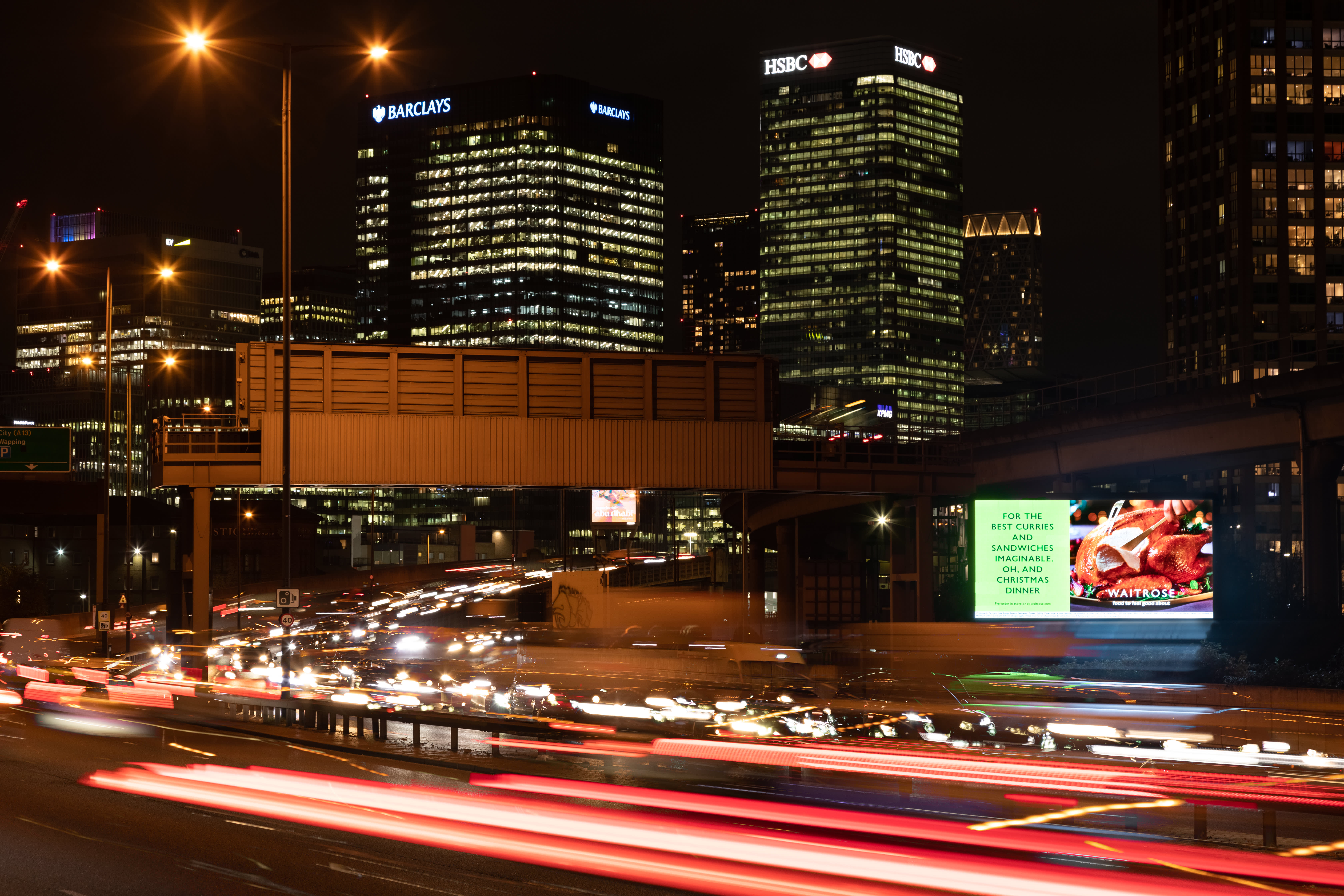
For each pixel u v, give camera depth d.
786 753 34.78
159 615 187.38
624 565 181.00
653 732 41.66
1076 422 92.19
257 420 65.12
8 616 178.75
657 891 17.69
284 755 35.31
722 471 68.94
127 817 24.44
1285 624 72.56
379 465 65.38
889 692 56.41
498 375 67.00
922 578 83.88
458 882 18.44
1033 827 23.28
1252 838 23.42
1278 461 89.00
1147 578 74.44
